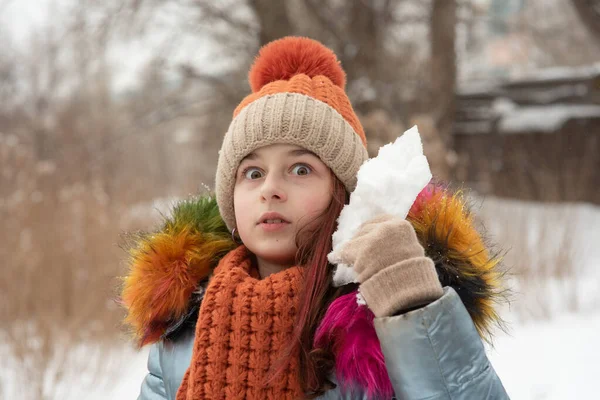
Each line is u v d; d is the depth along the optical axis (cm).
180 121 1124
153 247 132
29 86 1290
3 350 354
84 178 595
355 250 104
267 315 112
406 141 116
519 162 892
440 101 841
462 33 963
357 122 139
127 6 841
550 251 515
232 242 140
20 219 439
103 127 1094
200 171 812
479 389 99
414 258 101
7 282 394
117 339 393
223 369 111
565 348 357
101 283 415
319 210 120
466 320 101
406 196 111
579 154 877
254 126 125
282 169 123
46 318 372
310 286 111
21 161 480
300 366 108
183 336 133
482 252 120
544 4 1526
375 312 101
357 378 107
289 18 884
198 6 876
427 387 97
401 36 912
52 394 314
